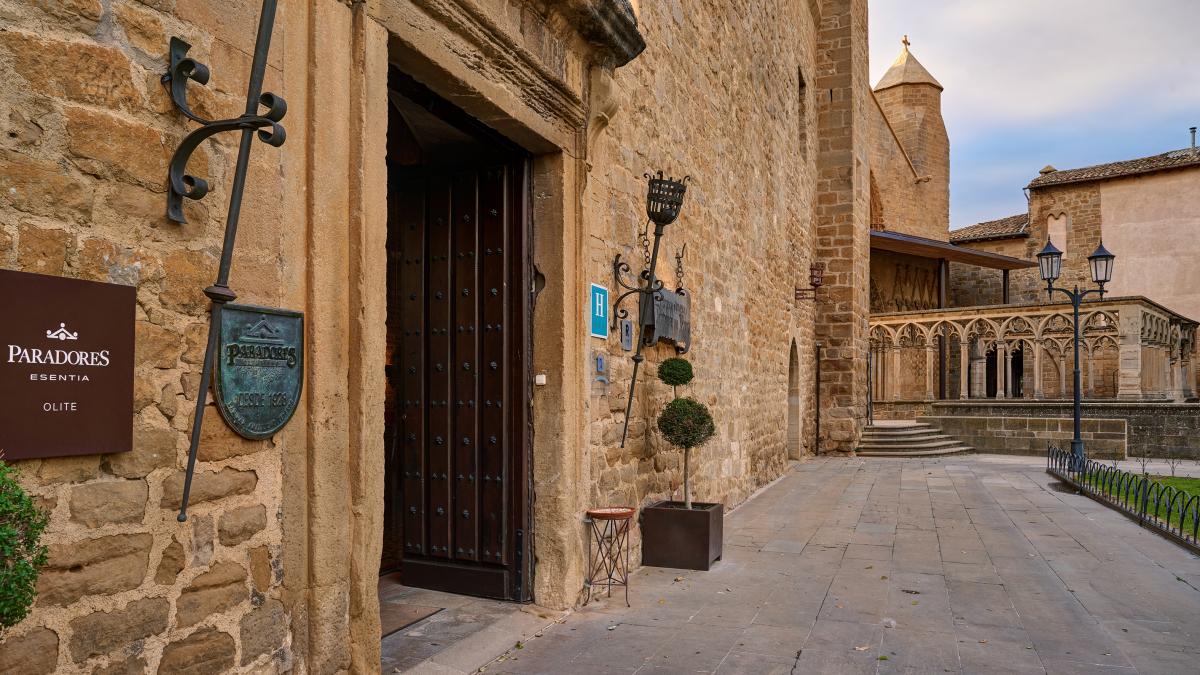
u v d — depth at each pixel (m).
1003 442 19.34
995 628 5.12
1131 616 5.42
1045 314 20.31
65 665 2.20
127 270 2.38
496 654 4.50
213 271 2.67
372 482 3.32
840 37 19.55
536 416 5.42
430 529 5.67
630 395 6.29
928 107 32.50
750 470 11.84
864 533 8.64
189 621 2.57
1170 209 28.36
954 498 11.52
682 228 8.12
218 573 2.68
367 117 3.33
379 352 3.38
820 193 19.56
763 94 12.93
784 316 15.22
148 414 2.44
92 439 2.25
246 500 2.79
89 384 2.25
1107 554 7.53
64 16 2.23
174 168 2.49
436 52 3.98
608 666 4.34
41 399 2.12
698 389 8.71
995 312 20.94
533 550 5.41
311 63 3.10
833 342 19.19
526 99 4.92
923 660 4.48
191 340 2.59
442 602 5.38
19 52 2.12
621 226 6.43
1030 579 6.48
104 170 2.32
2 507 1.63
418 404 5.73
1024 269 30.25
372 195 3.36
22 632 2.09
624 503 6.48
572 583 5.40
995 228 31.83
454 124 4.91
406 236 5.78
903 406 21.92
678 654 4.54
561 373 5.37
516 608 5.26
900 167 29.66
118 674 2.34
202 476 2.62
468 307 5.59
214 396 2.67
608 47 5.61
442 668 4.17
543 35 5.02
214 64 2.71
